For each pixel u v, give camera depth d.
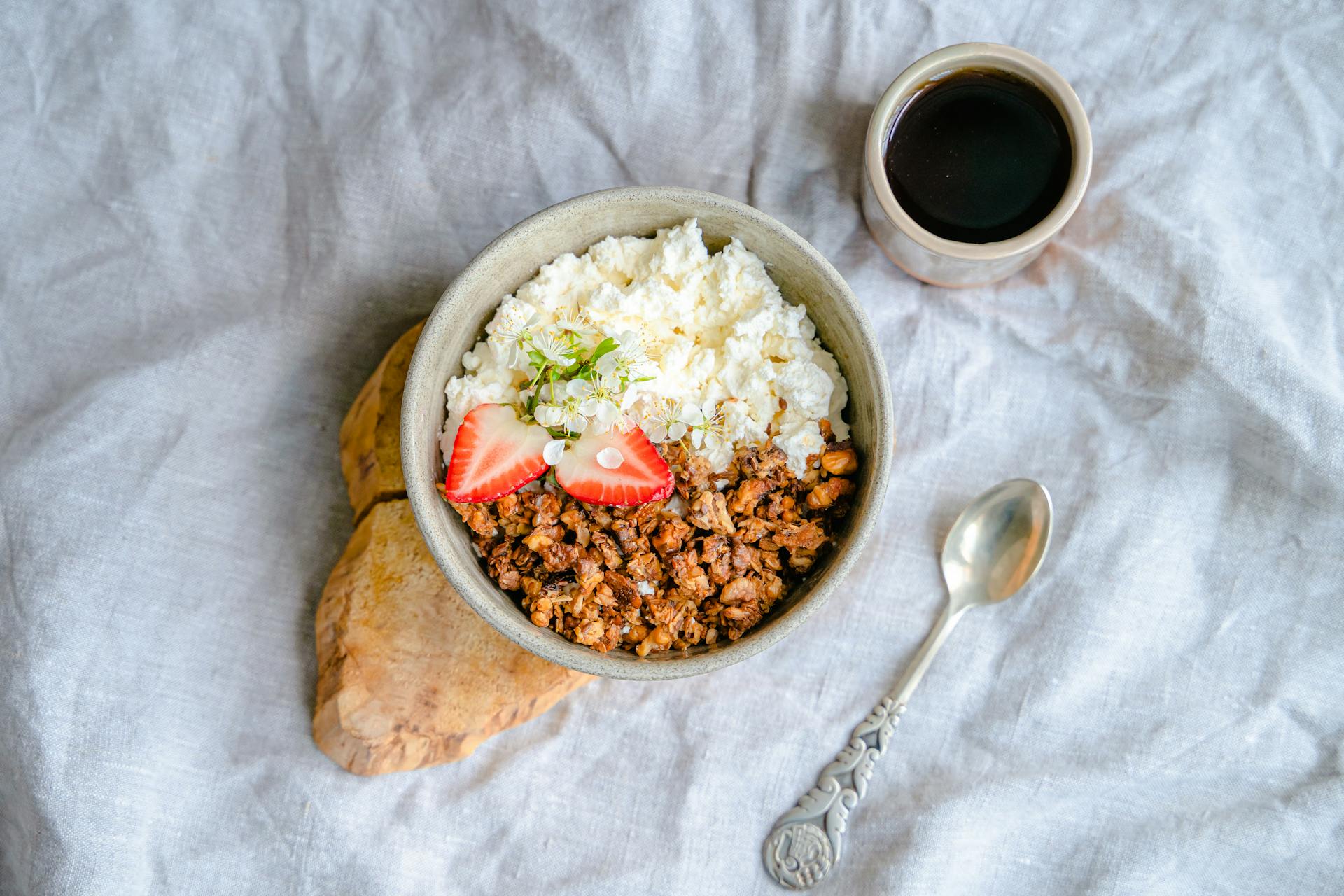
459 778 0.48
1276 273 0.49
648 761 0.49
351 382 0.51
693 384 0.43
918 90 0.46
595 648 0.42
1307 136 0.48
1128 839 0.47
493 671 0.46
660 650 0.43
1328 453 0.47
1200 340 0.47
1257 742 0.48
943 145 0.46
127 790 0.47
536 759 0.49
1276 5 0.48
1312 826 0.47
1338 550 0.48
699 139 0.50
